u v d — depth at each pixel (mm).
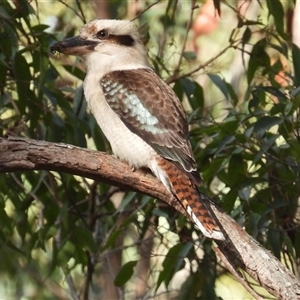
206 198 8477
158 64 11922
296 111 10000
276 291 7582
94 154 8281
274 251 9812
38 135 11492
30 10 10688
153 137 8945
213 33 14125
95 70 9672
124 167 8391
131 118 9133
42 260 13102
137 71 9617
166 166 8742
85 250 11367
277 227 10172
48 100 11273
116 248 11844
